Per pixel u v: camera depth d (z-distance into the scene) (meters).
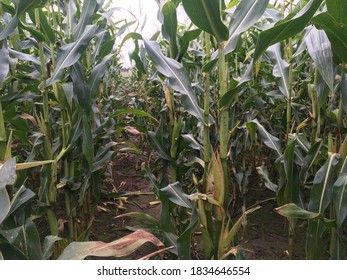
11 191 1.58
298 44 2.75
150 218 2.10
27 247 1.37
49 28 1.99
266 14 2.21
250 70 1.41
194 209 1.72
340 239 1.61
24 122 2.01
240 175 2.90
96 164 2.40
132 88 6.71
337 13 1.33
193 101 1.69
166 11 1.83
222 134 1.51
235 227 1.61
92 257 2.43
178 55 1.99
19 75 2.29
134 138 5.97
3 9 1.93
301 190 2.00
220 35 1.40
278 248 2.60
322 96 1.86
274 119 3.22
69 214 2.31
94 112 2.50
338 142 1.75
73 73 1.96
